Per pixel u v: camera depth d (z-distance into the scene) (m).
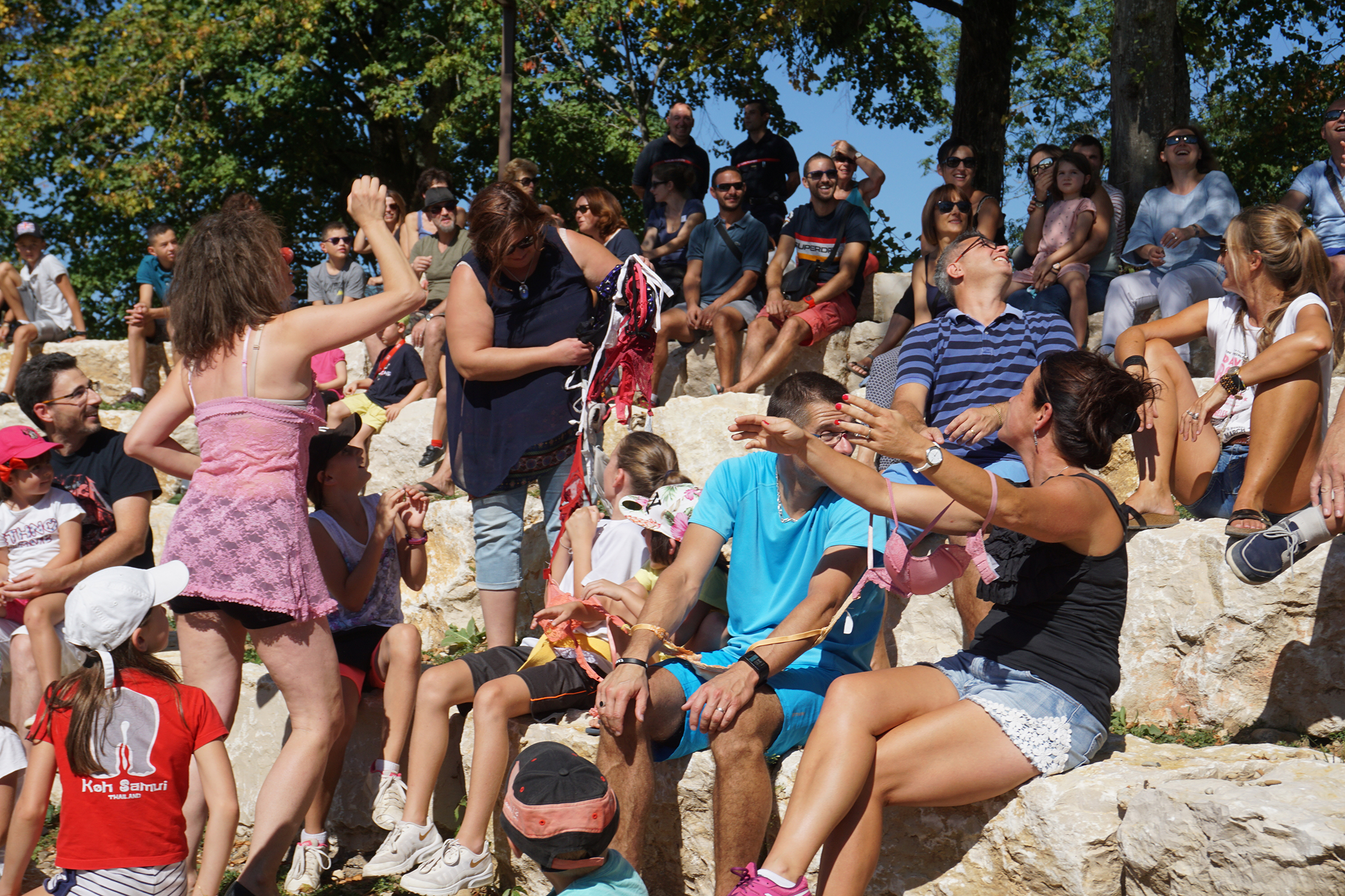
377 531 3.95
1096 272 6.48
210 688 3.20
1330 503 2.91
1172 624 3.62
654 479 3.81
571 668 3.62
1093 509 2.74
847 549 3.12
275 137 19.41
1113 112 9.20
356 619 4.04
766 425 2.69
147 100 17.02
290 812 3.17
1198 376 6.12
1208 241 5.91
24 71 17.75
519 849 2.71
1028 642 2.85
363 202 3.31
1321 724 3.31
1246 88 14.46
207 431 3.14
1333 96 13.64
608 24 17.45
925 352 4.10
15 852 3.11
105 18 18.19
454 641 5.09
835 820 2.62
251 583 3.07
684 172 7.52
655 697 3.07
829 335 6.76
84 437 4.30
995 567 2.88
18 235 9.02
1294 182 5.75
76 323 9.22
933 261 6.24
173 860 2.95
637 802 3.01
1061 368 2.81
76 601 2.92
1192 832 2.40
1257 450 3.40
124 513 4.22
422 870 3.34
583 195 5.75
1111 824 2.63
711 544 3.31
